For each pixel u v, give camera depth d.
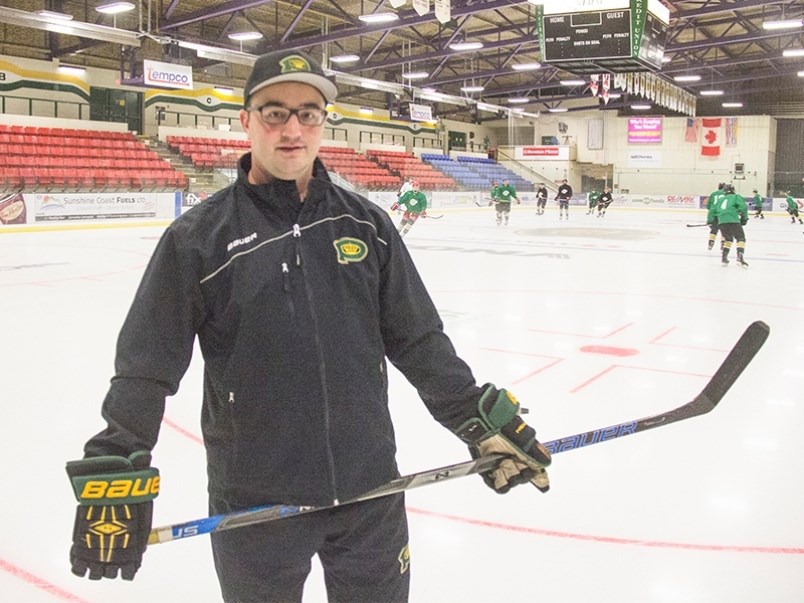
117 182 21.83
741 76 35.34
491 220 28.06
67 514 3.39
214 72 30.05
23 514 3.38
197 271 1.61
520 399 5.23
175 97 28.59
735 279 11.70
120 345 1.59
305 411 1.61
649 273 12.38
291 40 26.89
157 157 24.45
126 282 10.67
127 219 20.72
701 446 4.27
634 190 41.53
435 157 38.88
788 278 11.88
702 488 3.67
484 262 13.77
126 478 1.45
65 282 10.62
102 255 13.92
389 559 1.76
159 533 1.51
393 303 1.78
